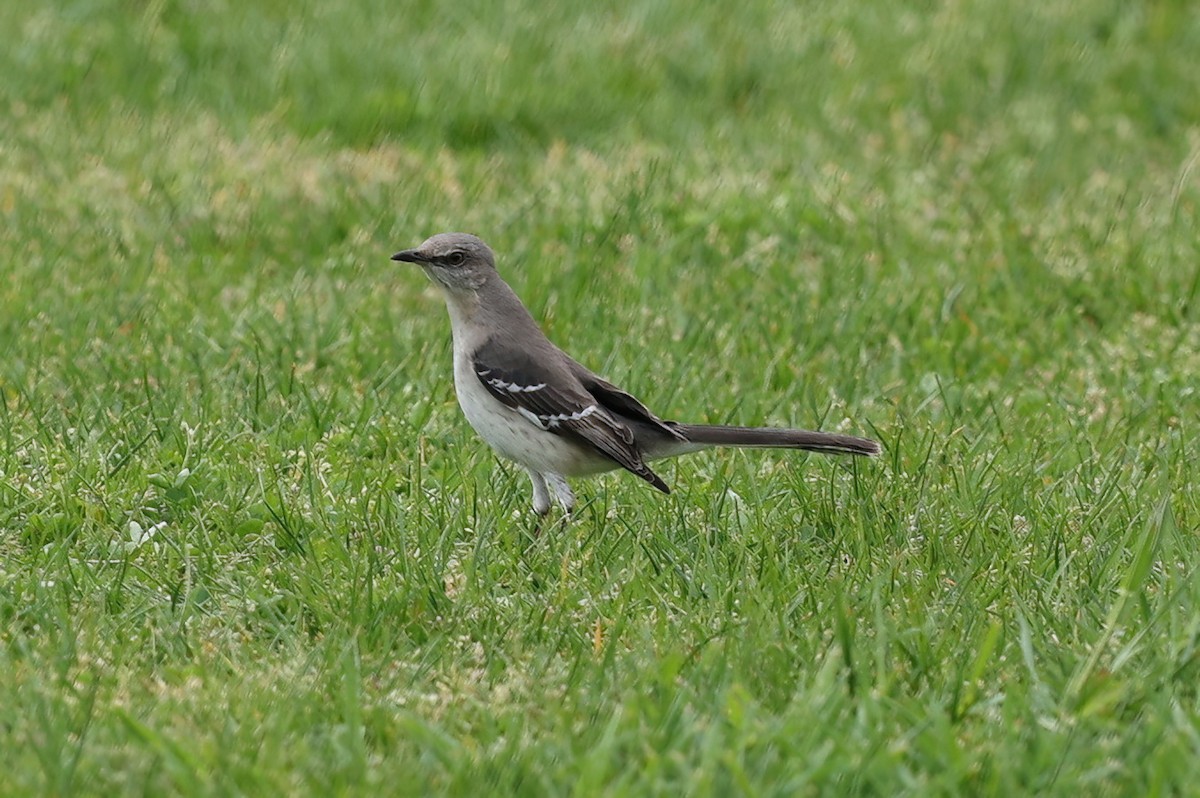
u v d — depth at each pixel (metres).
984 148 20.23
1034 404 13.75
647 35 22.81
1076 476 12.04
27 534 10.96
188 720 8.52
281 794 7.79
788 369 14.26
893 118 20.95
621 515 11.54
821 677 8.55
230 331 14.66
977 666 8.83
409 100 20.31
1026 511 11.38
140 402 13.20
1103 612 9.82
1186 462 12.23
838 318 15.41
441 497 11.40
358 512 11.21
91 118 19.88
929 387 14.09
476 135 20.22
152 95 20.78
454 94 20.58
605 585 10.29
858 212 17.72
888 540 10.98
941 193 18.70
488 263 11.70
